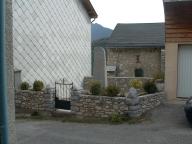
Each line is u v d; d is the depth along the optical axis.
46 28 19.34
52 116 14.56
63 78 21.03
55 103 15.02
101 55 17.81
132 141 10.33
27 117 14.41
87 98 13.91
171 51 15.86
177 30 15.73
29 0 17.84
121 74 31.45
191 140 10.42
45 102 14.98
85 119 13.59
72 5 22.08
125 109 13.19
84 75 23.91
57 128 12.22
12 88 3.90
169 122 12.71
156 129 11.78
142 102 13.62
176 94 15.88
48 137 10.85
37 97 15.22
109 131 11.64
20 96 15.70
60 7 20.70
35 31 18.34
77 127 12.38
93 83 14.52
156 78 21.59
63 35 21.09
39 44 18.70
